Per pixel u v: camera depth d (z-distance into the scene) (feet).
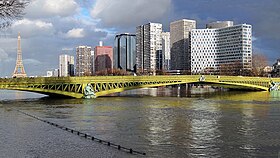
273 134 175.32
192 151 134.00
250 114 281.33
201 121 232.73
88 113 290.97
